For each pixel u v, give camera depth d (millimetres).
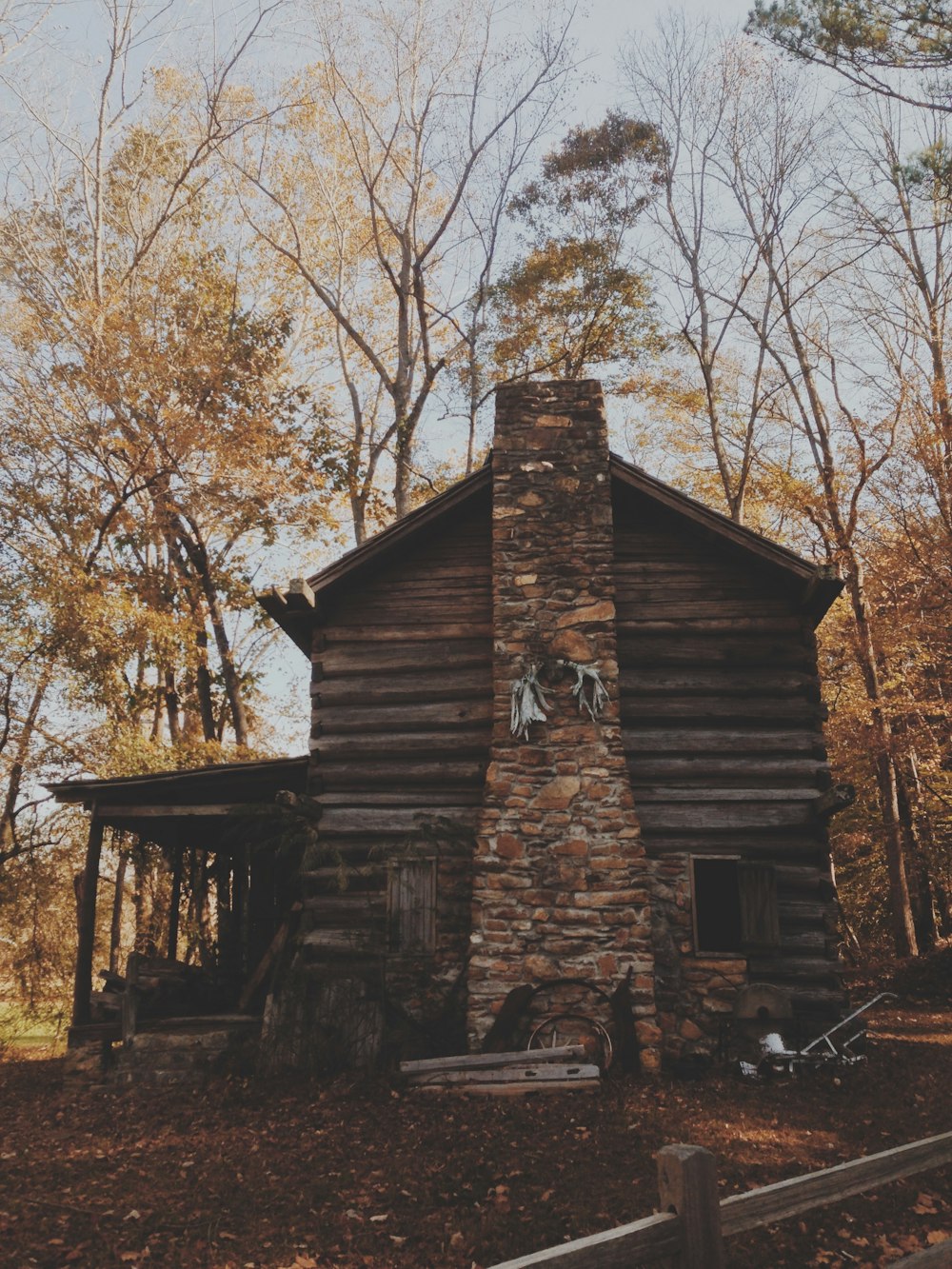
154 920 21062
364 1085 10648
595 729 12234
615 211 25172
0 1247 6570
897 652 24297
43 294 23750
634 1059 10914
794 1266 5891
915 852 24500
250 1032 12250
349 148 26422
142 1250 6516
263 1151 8664
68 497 22562
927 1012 16516
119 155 25844
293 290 27719
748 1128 8820
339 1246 6508
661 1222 3629
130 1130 9750
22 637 20359
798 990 12125
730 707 13219
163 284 24547
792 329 26922
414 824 13055
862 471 24109
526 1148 8422
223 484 22484
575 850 11734
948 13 15766
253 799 14281
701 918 15633
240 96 25969
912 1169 4703
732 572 13734
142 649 22891
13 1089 12844
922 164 18922
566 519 13281
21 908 20391
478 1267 6137
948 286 26141
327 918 12883
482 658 13617
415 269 25859
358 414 26688
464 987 12086
